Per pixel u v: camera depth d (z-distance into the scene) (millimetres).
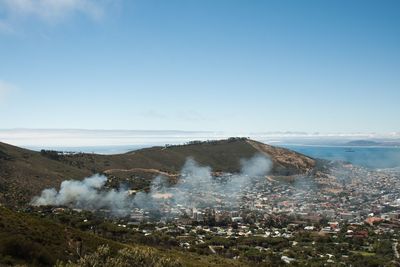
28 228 61250
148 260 35875
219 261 108812
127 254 35719
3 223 58969
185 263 85938
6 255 47281
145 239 126500
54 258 52688
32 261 48625
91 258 35188
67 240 64938
